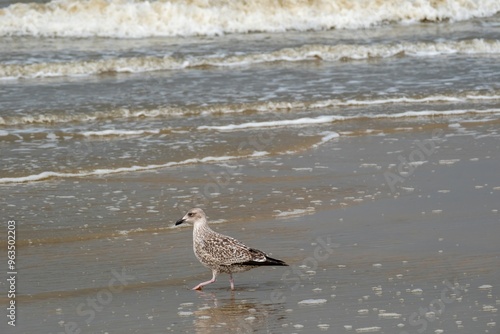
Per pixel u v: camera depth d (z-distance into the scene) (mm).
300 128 20656
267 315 10180
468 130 20438
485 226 13609
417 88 24766
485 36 33094
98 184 16156
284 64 28406
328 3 35875
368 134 20125
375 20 36281
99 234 13383
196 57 28375
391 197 15320
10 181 16250
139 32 33281
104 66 27219
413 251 12469
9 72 26422
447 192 15555
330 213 14430
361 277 11453
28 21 33156
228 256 10984
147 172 16984
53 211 14484
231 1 35062
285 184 16141
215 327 9812
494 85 25172
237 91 24344
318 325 9805
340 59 29375
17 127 20688
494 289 10922
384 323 9836
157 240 13188
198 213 11320
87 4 33844
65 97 23656
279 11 35188
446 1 37625
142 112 22000
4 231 13398
